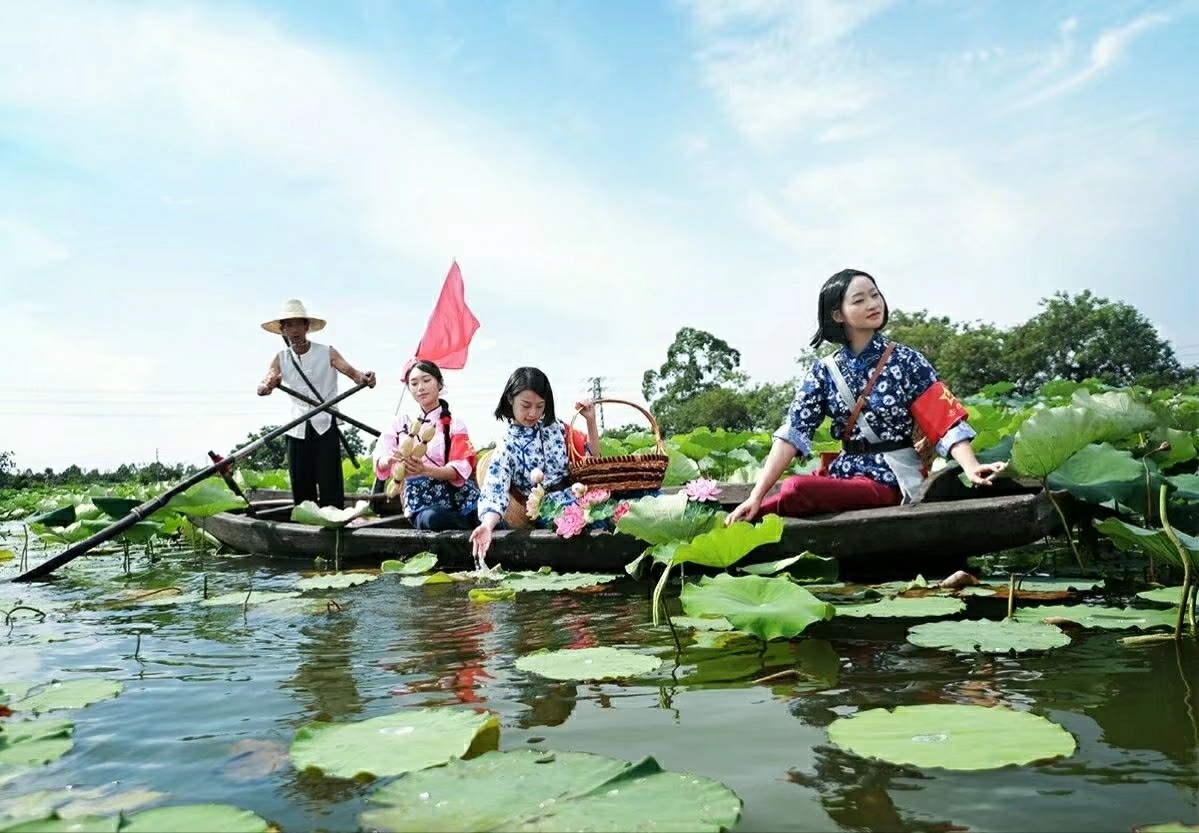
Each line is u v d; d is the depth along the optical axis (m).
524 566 4.38
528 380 4.58
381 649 2.64
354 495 7.08
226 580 4.59
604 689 2.05
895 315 49.16
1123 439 4.27
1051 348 40.56
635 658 2.28
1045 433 3.16
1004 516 3.24
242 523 5.80
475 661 2.42
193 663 2.54
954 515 3.30
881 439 3.86
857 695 1.91
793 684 2.03
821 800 1.36
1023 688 1.90
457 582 4.07
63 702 2.10
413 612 3.29
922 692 1.91
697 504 3.36
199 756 1.69
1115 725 1.63
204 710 2.02
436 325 5.82
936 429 3.68
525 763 1.48
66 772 1.63
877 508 3.54
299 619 3.22
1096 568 3.58
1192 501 3.30
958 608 2.68
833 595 3.13
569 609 3.22
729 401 49.91
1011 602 2.59
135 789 1.53
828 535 3.51
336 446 6.51
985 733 1.55
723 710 1.84
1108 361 40.56
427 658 2.49
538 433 4.68
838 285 3.84
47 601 3.99
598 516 4.11
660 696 1.97
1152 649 2.19
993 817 1.27
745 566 3.49
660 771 1.43
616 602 3.35
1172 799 1.30
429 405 5.39
